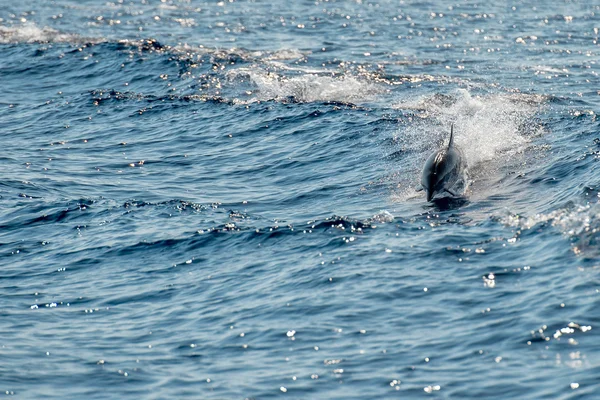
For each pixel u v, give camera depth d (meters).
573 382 43.47
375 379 45.97
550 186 75.56
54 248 68.62
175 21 187.38
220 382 46.88
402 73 133.12
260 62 139.25
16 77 137.25
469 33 170.00
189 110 113.94
